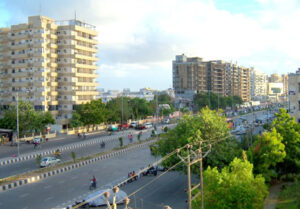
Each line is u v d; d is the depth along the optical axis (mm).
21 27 81500
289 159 31844
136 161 46281
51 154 51938
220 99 139125
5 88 84562
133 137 71375
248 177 21203
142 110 104375
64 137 72250
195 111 134875
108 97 151875
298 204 25062
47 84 81500
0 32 84688
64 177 37562
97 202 26781
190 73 162625
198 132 28391
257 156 29422
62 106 85000
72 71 84438
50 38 82562
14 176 36688
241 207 19688
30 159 48188
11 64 82812
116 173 39219
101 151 53625
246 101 198875
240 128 66938
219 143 29422
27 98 81625
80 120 79562
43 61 80375
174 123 101062
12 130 63500
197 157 18250
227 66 187250
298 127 32594
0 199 29312
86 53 91125
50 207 27156
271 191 30000
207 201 20438
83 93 87812
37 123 65375
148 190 31938
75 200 28984
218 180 20391
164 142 30969
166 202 28156
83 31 87938
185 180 35438
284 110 33531
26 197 29953
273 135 30703
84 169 41594
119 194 27891
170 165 29969
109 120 87625
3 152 53062
